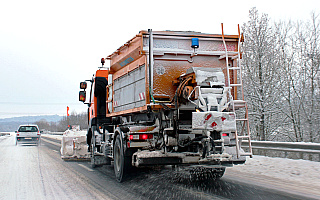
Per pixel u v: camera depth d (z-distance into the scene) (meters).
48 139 39.69
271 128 18.98
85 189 6.96
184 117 6.71
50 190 6.92
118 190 6.75
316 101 18.36
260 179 7.70
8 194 6.58
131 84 8.30
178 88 6.57
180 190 6.54
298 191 6.30
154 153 6.67
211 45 7.46
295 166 9.05
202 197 5.87
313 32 19.39
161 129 7.09
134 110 7.94
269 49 19.58
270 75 19.34
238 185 7.00
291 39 20.09
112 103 10.20
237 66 7.67
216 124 5.91
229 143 6.30
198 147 6.36
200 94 6.00
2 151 18.88
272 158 10.72
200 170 7.54
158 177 8.13
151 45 7.02
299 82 19.28
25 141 24.73
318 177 7.62
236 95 7.57
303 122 18.67
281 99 19.00
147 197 5.97
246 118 6.62
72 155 11.70
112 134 8.84
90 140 11.78
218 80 6.28
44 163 12.23
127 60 8.51
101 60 11.37
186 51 7.25
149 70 6.97
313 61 19.06
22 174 9.33
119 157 7.84
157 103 6.82
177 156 6.56
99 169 10.44
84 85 12.55
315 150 8.85
